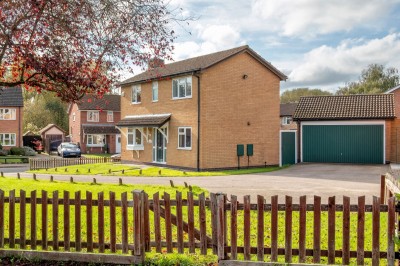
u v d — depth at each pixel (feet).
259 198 22.67
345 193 52.70
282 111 224.94
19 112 173.27
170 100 99.14
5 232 31.78
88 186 55.36
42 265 23.99
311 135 108.88
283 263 22.21
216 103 91.56
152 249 26.71
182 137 95.14
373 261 21.62
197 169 89.25
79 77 28.99
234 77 94.32
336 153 106.73
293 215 37.40
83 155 171.94
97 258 24.09
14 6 27.43
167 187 54.54
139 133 112.06
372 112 104.06
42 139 199.41
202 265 23.47
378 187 58.75
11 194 25.50
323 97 115.65
